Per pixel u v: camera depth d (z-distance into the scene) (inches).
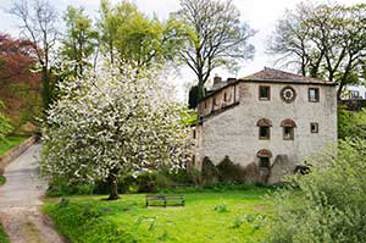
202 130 1764.3
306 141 1839.3
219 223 954.1
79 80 1325.0
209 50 2511.1
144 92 1284.4
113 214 1059.3
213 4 2485.2
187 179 1732.3
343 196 619.8
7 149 2126.0
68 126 1221.1
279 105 1831.9
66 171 1226.6
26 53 2313.0
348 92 2381.9
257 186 1740.9
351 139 753.0
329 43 2250.2
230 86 1913.1
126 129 1219.9
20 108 2187.5
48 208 1251.8
